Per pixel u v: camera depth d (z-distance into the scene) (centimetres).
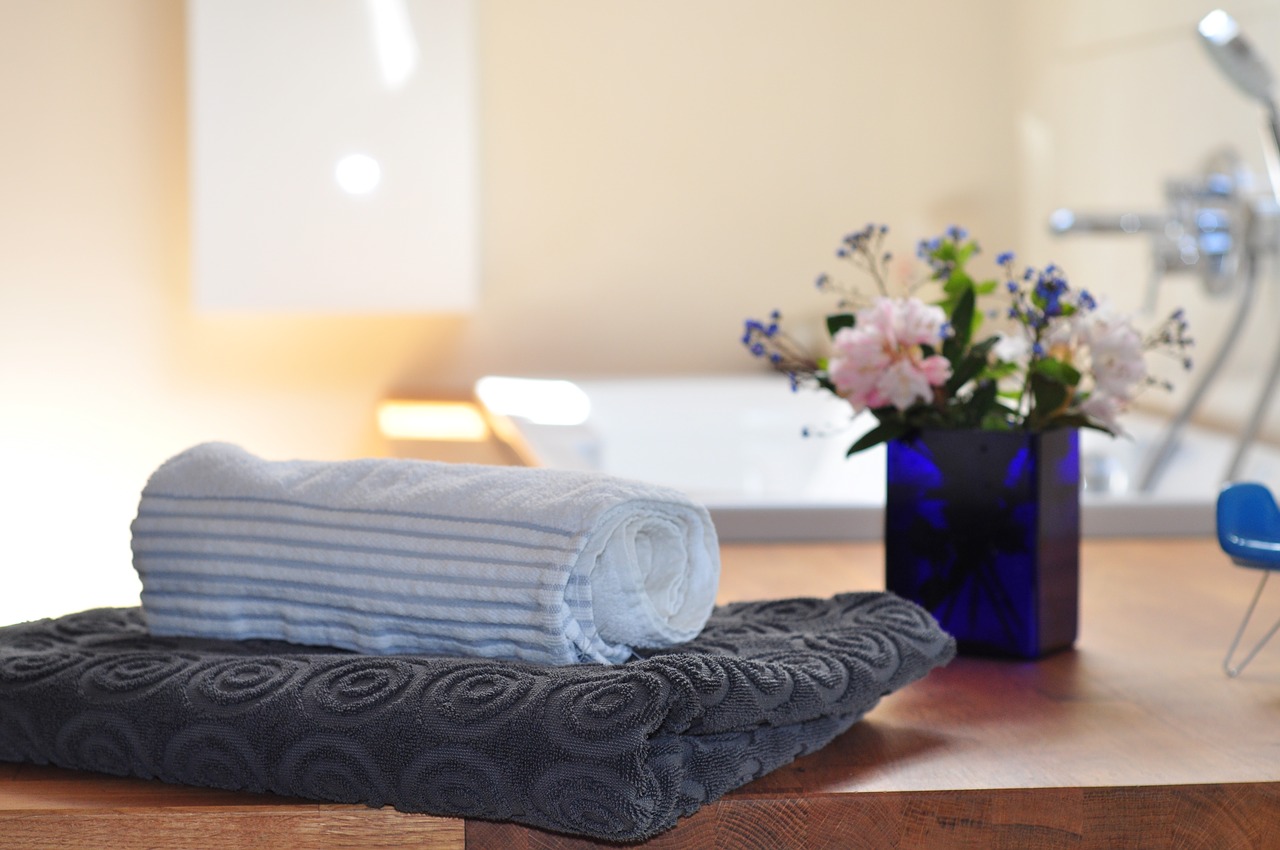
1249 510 82
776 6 326
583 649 63
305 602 67
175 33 275
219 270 269
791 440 251
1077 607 90
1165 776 64
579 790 53
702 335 328
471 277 280
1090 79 290
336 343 301
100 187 275
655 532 67
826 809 61
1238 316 216
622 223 323
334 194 273
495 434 226
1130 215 223
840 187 329
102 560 246
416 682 58
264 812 58
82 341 276
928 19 329
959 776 64
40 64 271
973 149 331
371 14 272
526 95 319
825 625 74
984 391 89
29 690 63
